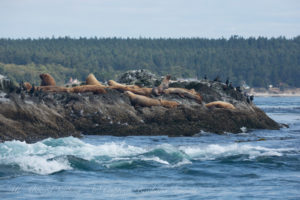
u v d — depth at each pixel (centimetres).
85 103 10000
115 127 9638
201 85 12444
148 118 10200
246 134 10069
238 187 4747
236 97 12181
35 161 5594
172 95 11388
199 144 8100
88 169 5481
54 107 9706
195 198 4288
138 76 14150
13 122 7981
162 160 6034
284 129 11519
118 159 6019
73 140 7281
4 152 6134
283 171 5562
